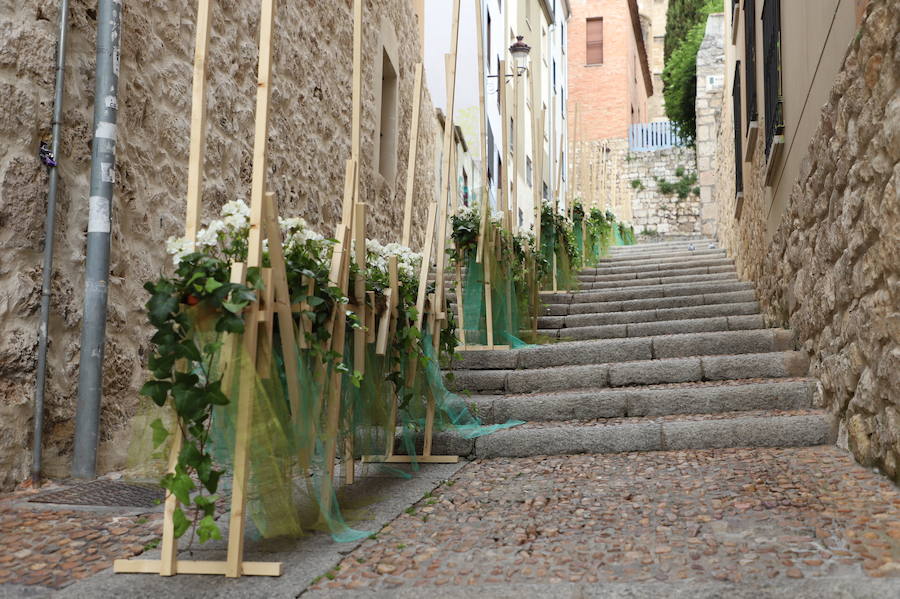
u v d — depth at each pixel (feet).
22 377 11.17
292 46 19.63
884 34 9.60
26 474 11.21
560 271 28.96
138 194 13.51
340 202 22.57
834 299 13.14
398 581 7.57
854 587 6.68
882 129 9.76
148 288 7.66
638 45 113.39
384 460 13.11
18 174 11.28
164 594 7.27
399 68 29.43
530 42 65.31
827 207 13.44
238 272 7.86
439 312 14.39
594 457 13.56
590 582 7.29
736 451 13.15
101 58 12.50
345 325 10.63
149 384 7.52
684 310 23.58
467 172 46.29
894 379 9.74
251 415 8.01
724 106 42.68
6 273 11.03
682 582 7.11
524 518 9.73
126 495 10.91
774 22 19.98
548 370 18.26
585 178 45.98
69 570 7.98
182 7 15.08
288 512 8.57
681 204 78.59
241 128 17.03
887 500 9.40
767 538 8.32
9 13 11.34
